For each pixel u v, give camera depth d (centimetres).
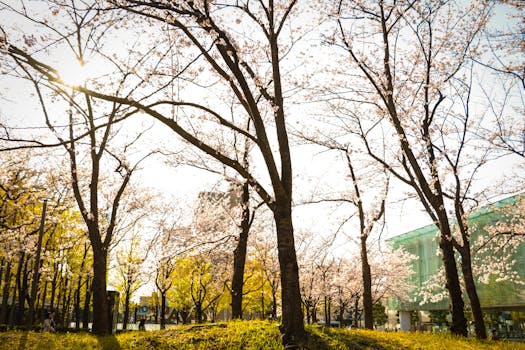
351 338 912
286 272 867
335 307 5006
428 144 1447
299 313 845
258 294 3422
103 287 1274
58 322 2772
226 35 1013
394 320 5481
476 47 1425
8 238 1834
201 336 884
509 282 3020
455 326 1287
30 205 2016
